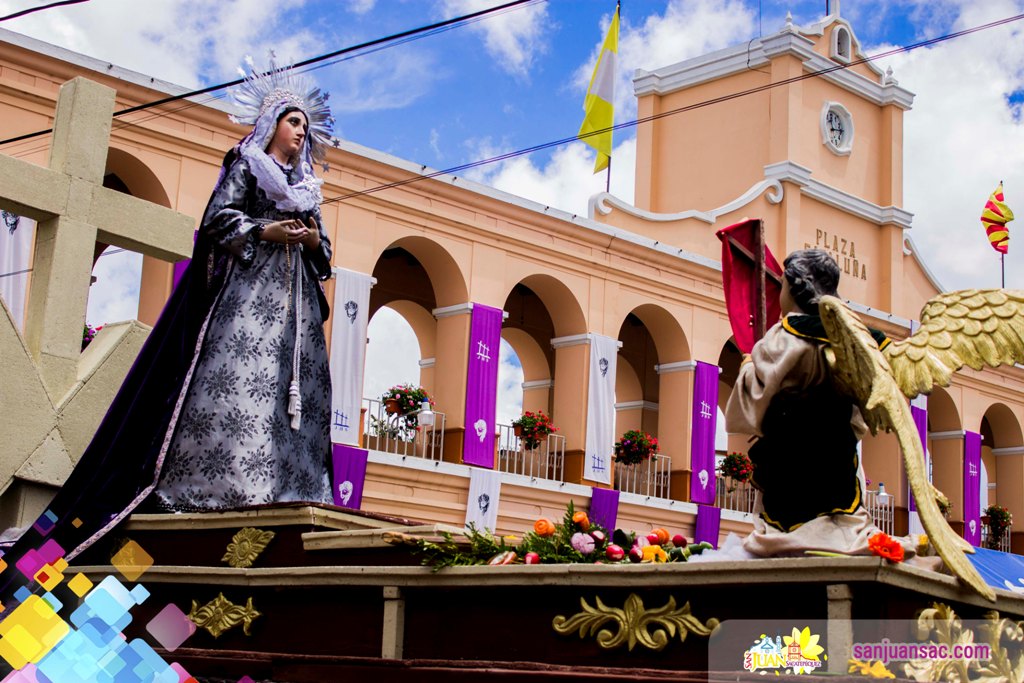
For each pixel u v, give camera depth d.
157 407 9.94
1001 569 23.80
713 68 34.50
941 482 34.31
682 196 34.81
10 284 19.55
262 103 10.39
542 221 27.30
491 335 26.19
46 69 20.42
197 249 10.11
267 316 10.09
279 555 8.32
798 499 6.68
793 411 6.70
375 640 7.54
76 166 10.53
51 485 10.28
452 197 25.89
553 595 6.80
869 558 5.77
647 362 34.09
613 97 29.58
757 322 8.50
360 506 23.53
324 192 24.03
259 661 7.89
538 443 27.17
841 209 33.75
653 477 29.50
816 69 33.56
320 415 10.34
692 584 6.26
